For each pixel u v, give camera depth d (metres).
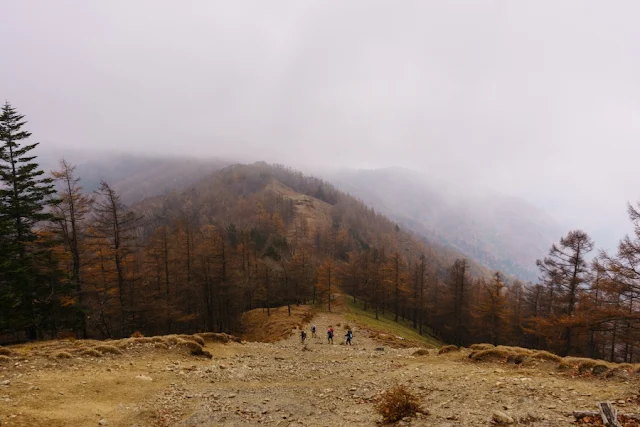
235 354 19.48
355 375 15.13
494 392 10.71
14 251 22.02
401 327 55.34
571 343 34.53
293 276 57.69
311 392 12.43
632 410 8.16
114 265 30.75
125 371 13.60
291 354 20.64
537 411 8.66
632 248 20.27
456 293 51.72
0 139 21.42
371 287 62.56
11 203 22.03
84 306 27.52
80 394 10.63
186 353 17.52
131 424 8.99
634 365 11.62
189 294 43.28
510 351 16.08
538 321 30.09
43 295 24.80
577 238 27.89
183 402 10.92
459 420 8.49
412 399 9.77
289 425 9.10
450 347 19.17
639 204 20.53
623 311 21.27
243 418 9.63
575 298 27.83
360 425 8.95
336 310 59.88
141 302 34.75
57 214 25.44
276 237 102.56
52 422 8.33
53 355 13.97
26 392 10.12
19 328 22.06
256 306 64.62
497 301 42.16
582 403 9.03
